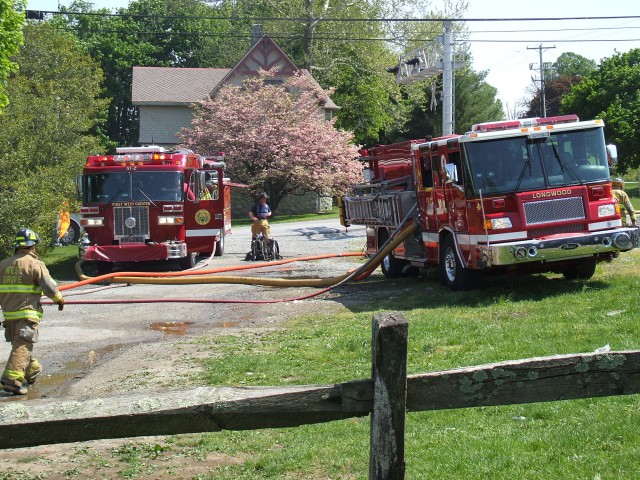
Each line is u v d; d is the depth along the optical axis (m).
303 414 3.55
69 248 28.92
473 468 5.56
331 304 14.42
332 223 35.84
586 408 6.67
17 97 27.84
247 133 40.97
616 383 3.67
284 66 46.12
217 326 13.09
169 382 9.05
